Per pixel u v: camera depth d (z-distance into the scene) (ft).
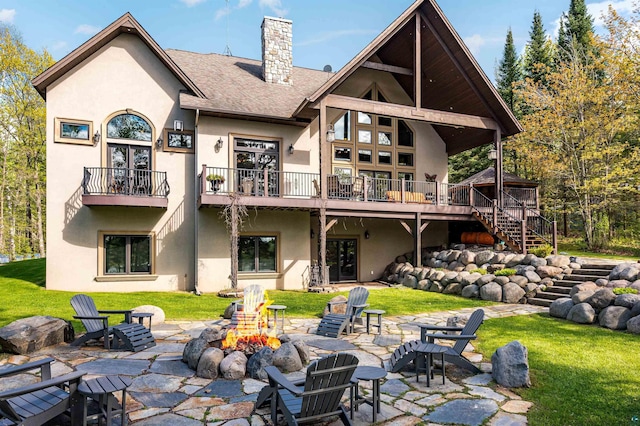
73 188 47.78
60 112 47.60
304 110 52.24
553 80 81.56
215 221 51.49
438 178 69.26
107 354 23.18
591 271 40.73
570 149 80.64
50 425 14.26
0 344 22.98
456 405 16.33
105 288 48.37
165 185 50.57
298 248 55.88
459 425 14.57
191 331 29.09
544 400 16.65
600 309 31.17
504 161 100.27
